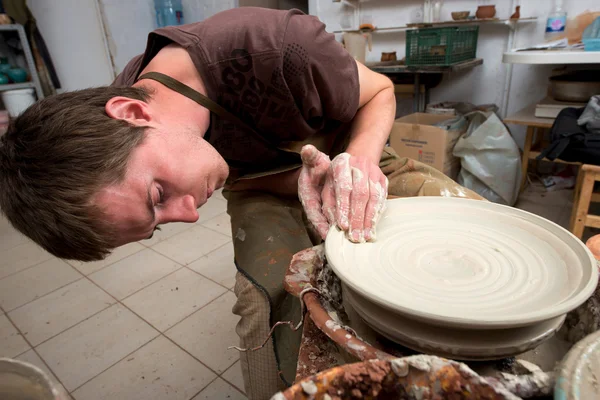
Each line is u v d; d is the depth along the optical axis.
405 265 0.60
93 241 0.64
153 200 0.66
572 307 0.45
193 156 0.71
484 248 0.63
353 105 1.03
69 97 0.68
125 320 1.65
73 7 3.22
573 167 2.57
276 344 0.90
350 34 2.60
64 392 0.37
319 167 0.81
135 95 0.76
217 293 1.78
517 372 0.49
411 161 1.21
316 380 0.36
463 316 0.44
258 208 1.12
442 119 2.48
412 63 2.37
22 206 0.62
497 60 2.58
